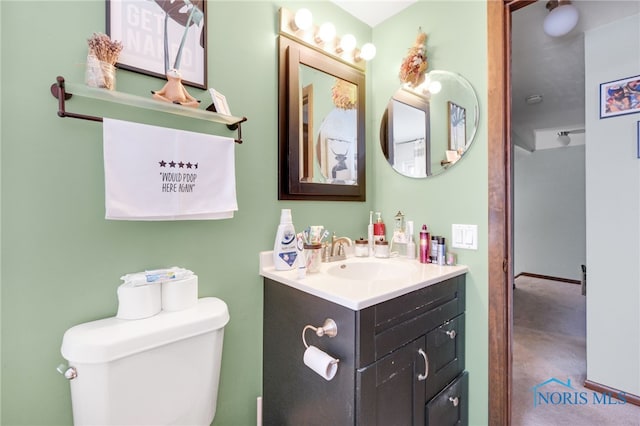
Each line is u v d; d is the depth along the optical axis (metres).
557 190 4.69
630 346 1.68
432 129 1.45
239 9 1.18
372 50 1.49
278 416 1.16
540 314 3.15
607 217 1.75
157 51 0.98
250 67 1.21
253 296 1.22
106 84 0.81
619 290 1.71
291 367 1.09
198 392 0.93
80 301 0.85
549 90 2.70
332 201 1.52
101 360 0.74
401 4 1.53
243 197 1.19
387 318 0.92
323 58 1.44
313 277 1.12
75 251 0.84
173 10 1.01
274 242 1.28
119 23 0.90
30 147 0.78
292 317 1.09
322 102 1.45
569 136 4.43
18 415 0.77
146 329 0.83
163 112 0.99
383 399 0.91
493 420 1.22
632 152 1.67
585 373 1.98
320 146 1.44
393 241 1.58
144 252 0.96
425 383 1.07
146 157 0.88
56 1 0.81
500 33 1.21
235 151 1.16
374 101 1.72
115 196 0.83
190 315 0.92
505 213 1.22
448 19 1.39
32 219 0.78
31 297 0.78
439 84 1.42
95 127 0.87
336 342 0.90
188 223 1.05
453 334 1.22
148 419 0.82
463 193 1.34
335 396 0.91
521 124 3.82
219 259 1.12
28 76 0.78
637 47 1.65
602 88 1.77
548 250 4.79
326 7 1.49
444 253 1.35
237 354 1.18
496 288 1.22
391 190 1.63
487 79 1.25
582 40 1.91
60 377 0.82
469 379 1.30
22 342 0.77
